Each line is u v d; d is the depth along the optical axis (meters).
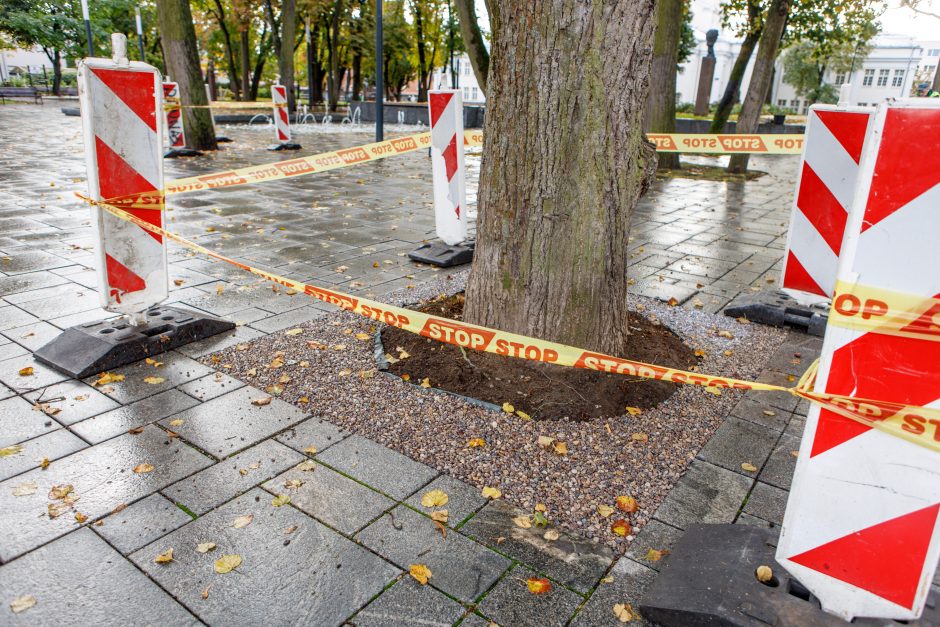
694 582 2.20
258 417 3.42
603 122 3.47
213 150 15.45
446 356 4.03
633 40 3.38
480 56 10.84
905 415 1.70
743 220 9.76
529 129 3.52
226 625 2.12
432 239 7.63
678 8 13.82
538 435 3.27
